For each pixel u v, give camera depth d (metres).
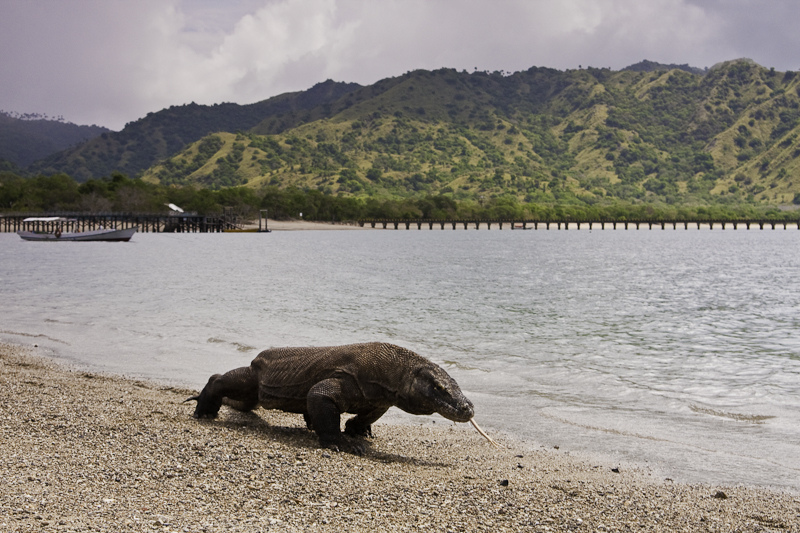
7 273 46.62
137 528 5.93
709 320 26.59
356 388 9.66
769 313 29.19
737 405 12.76
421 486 7.77
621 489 8.05
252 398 10.77
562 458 9.48
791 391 13.98
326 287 38.91
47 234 106.81
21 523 5.84
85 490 6.86
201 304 29.16
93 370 14.88
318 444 9.61
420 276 48.50
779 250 103.06
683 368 16.64
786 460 9.46
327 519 6.53
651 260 74.62
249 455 8.58
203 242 115.94
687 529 6.84
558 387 14.35
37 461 7.74
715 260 76.00
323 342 19.94
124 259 66.25
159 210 167.62
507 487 7.93
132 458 8.10
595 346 20.05
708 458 9.54
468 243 123.00
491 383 14.71
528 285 42.25
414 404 9.38
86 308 27.00
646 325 24.86
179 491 7.05
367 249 95.69
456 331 22.80
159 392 12.62
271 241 123.06
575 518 6.98
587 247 109.56
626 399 13.23
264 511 6.64
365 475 8.09
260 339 19.97
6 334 19.98
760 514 7.33
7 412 10.14
